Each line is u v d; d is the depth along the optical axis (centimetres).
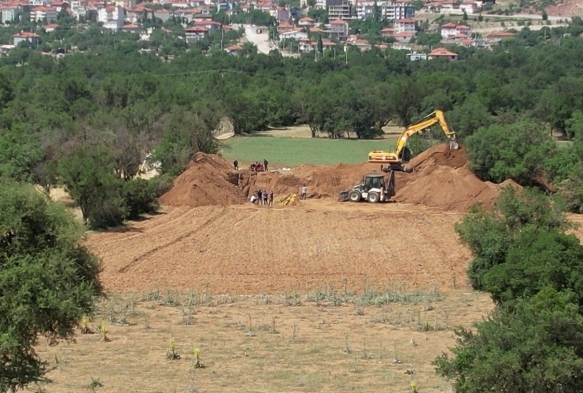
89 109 14825
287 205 9288
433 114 10350
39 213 3391
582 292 4203
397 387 3972
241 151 14088
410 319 5222
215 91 17800
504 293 4350
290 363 4362
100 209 7956
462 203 8938
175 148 10250
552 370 3244
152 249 7088
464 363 3419
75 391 3891
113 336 4841
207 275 6356
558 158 9600
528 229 5097
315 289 6009
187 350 4575
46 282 3253
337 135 16525
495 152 9931
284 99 17725
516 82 19338
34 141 9781
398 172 10094
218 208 8925
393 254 7025
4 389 3288
